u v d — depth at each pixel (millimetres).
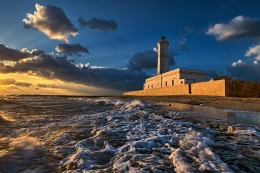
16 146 4367
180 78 36438
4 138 5125
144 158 3492
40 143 4629
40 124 7129
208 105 12367
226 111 9133
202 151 3664
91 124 6902
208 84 24531
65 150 4113
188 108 10672
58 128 6328
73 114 9852
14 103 17500
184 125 6090
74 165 3275
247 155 3512
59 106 14469
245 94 22312
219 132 5191
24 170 3100
